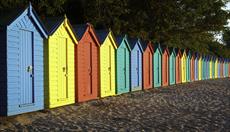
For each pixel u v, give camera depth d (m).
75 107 18.42
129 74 26.58
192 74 44.50
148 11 42.69
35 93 16.44
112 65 24.06
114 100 21.73
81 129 13.53
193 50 49.28
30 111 16.12
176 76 38.00
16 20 15.08
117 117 16.23
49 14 28.25
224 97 25.31
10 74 14.98
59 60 18.25
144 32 41.31
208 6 49.44
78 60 19.84
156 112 17.92
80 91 20.05
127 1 39.62
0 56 14.90
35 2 27.22
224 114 17.55
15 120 14.43
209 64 53.59
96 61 22.03
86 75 20.80
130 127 14.07
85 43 20.70
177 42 46.91
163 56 33.75
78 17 34.47
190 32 49.12
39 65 16.78
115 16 36.88
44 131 13.09
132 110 18.34
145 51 29.41
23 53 15.72
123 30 39.03
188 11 47.59
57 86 18.05
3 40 14.82
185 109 19.12
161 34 44.34
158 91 28.45
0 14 15.64
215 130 13.73
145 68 29.39
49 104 17.33
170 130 13.64
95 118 15.84
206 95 26.41
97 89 22.20
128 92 26.34
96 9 34.56
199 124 14.87
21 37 15.58
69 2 33.91
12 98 15.10
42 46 17.02
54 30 17.44
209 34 55.62
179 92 28.19
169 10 43.53
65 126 13.98
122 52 25.50
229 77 61.16
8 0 23.17
